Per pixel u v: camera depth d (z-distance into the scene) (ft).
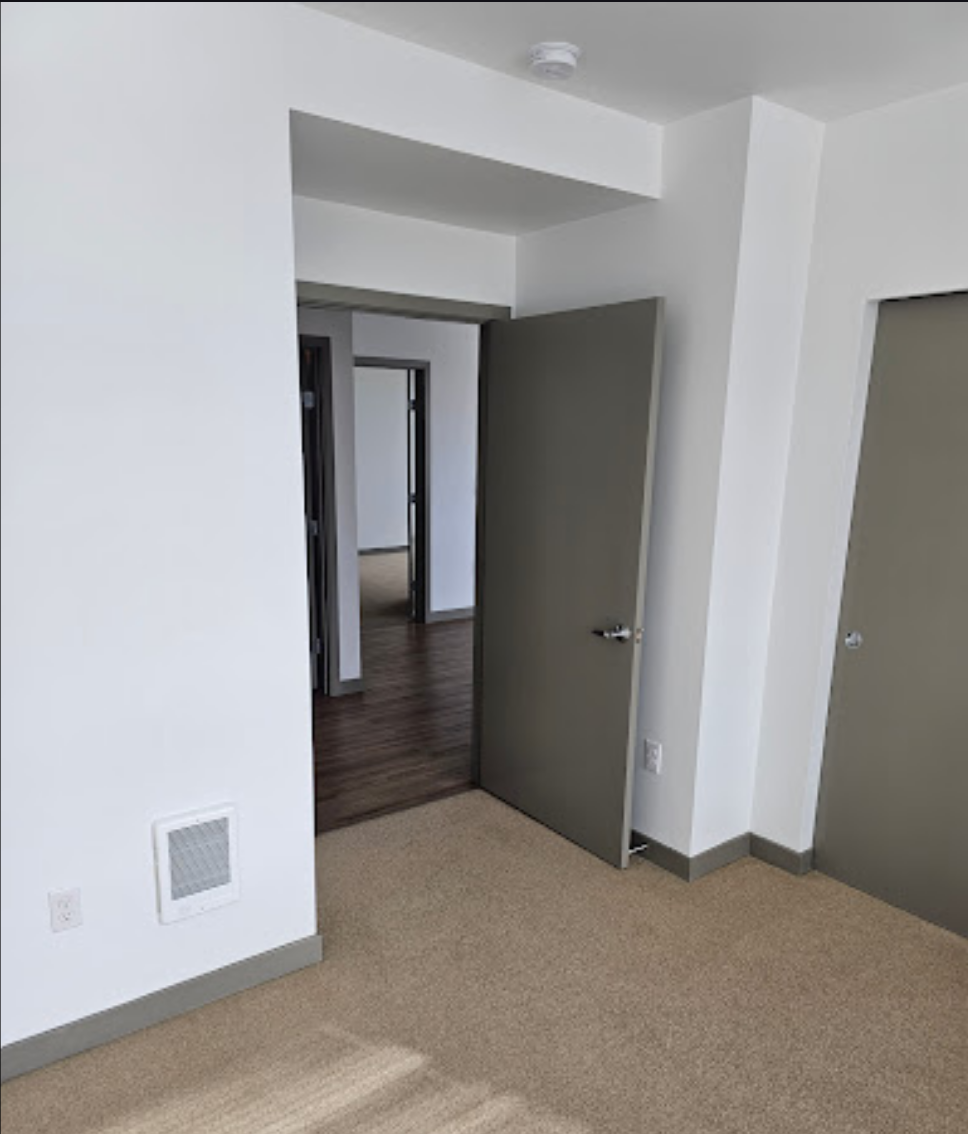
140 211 5.80
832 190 8.43
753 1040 6.84
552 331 9.57
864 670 8.85
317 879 9.29
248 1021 6.97
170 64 5.74
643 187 8.66
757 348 8.47
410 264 9.84
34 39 5.24
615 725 9.34
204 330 6.21
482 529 11.25
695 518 8.82
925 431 8.11
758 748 9.74
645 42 6.66
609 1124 6.00
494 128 7.42
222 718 6.82
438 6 6.11
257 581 6.81
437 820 10.81
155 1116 5.99
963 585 7.97
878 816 8.89
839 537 8.76
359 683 16.12
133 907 6.63
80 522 5.92
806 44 6.65
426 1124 5.98
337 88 6.47
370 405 32.83
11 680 5.82
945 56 6.82
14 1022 6.25
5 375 5.49
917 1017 7.13
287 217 6.43
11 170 5.31
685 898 8.97
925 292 7.79
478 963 7.80
